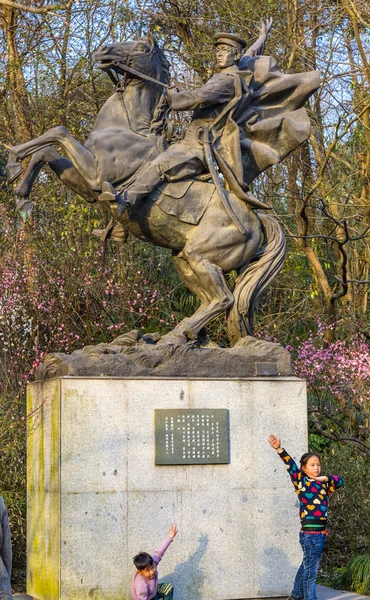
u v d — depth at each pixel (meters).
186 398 6.18
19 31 12.91
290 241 12.46
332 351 9.99
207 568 6.09
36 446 6.48
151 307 11.37
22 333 10.10
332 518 9.23
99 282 11.16
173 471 6.08
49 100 12.22
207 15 12.51
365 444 9.53
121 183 6.54
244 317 6.85
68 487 5.80
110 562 5.83
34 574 6.37
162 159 6.53
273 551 6.27
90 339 10.84
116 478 5.93
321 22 12.03
